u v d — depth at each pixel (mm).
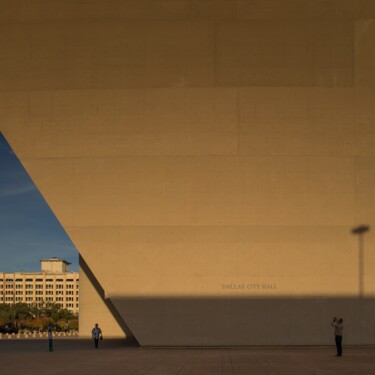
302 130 24344
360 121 24422
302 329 23469
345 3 24734
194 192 24125
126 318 23609
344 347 23359
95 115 24500
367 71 24562
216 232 23953
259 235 23938
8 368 16031
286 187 24141
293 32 24672
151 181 24203
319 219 24047
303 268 23812
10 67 24797
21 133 24562
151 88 24547
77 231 24109
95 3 24906
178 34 24688
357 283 23766
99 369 15461
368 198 24156
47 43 24844
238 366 15914
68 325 124312
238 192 24125
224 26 24656
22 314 121250
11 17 25016
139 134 24391
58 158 24422
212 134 24312
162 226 24016
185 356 19469
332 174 24203
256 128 24328
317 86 24500
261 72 24516
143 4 24812
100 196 24234
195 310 23547
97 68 24656
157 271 23828
